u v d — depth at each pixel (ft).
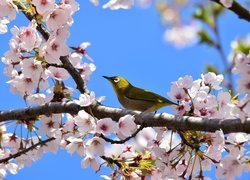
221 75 30.96
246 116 25.64
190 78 30.71
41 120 32.86
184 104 30.04
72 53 35.17
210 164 31.04
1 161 31.76
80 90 32.76
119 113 29.27
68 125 31.04
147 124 27.96
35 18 31.73
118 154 32.81
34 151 34.40
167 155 30.48
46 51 30.55
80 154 29.89
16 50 32.60
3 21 32.27
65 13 30.55
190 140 29.43
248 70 24.02
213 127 26.30
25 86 32.55
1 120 31.55
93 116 29.32
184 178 30.45
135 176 32.48
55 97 32.89
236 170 29.35
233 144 29.45
